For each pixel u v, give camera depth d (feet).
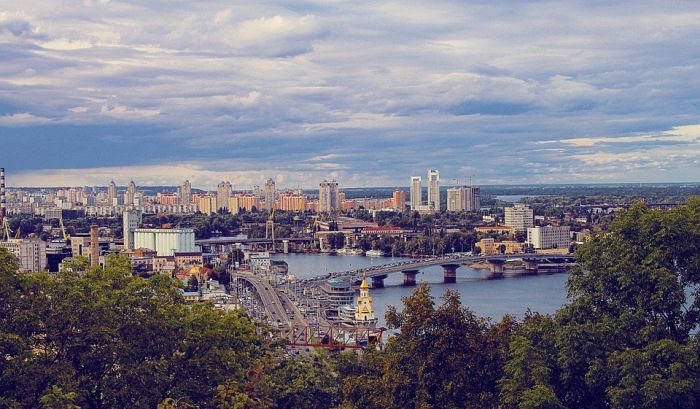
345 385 511.40
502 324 484.33
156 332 472.03
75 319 447.01
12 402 394.52
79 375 449.48
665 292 414.41
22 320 435.94
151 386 454.81
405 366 462.60
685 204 463.42
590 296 446.19
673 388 381.19
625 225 441.27
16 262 464.24
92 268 491.72
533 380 411.13
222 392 456.86
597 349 414.41
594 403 422.82
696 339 410.52
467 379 445.37
